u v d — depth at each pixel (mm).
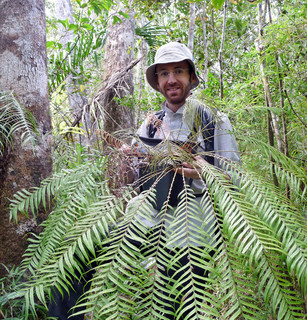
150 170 1394
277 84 1874
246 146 1560
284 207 1047
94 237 1012
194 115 1369
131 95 3793
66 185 1243
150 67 1697
